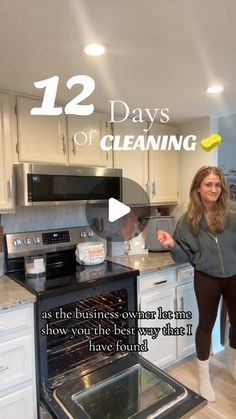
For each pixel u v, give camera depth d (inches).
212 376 85.3
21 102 69.6
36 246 80.9
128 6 37.6
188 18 40.5
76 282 65.9
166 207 112.3
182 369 88.1
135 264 82.7
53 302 61.5
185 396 55.1
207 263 73.3
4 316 55.5
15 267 78.0
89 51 49.8
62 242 85.4
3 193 67.4
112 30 43.3
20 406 57.9
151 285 80.1
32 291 61.0
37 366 60.1
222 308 96.7
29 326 58.6
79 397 57.2
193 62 54.6
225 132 129.7
